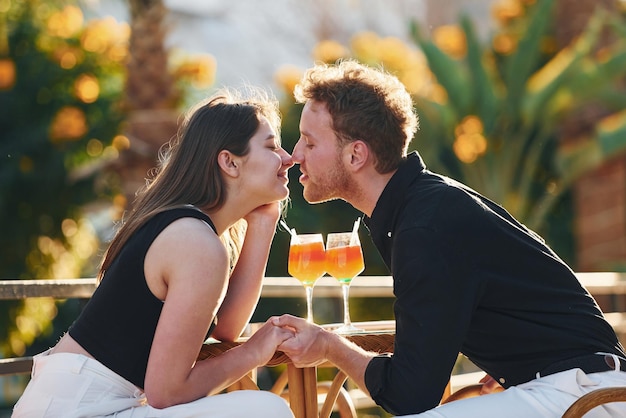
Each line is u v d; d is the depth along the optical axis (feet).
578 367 8.59
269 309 32.55
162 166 9.74
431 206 8.78
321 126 9.49
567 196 40.81
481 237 8.71
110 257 8.66
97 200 34.30
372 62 39.06
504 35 41.11
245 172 9.06
